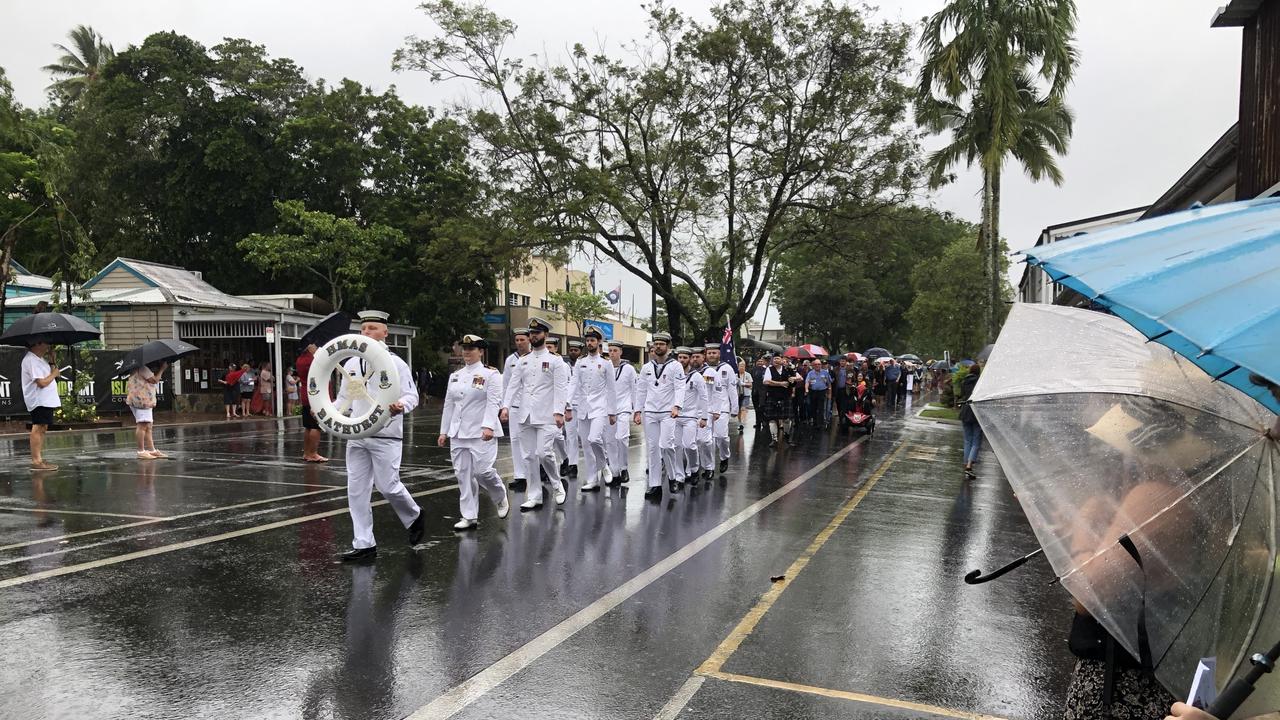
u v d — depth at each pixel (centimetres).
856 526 858
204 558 684
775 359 1891
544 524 847
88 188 3256
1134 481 269
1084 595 265
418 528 734
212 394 2517
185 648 479
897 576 661
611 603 576
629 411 1139
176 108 3133
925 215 2711
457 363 2414
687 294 5472
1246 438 250
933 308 3625
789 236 2927
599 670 457
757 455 1542
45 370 1196
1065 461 280
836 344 5666
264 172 3225
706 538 789
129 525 810
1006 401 292
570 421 1210
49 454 1389
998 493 1095
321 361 689
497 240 2556
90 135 3222
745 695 428
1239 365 167
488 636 506
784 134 2595
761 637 514
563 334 4838
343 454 1420
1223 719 209
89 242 2180
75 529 790
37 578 617
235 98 3234
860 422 1983
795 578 649
